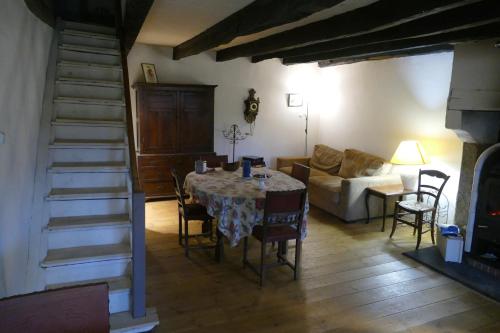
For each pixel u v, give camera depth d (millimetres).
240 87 6273
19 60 2342
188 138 5621
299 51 4695
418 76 4758
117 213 2904
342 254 3852
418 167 4715
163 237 4188
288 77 6605
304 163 6609
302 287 3143
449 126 3770
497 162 3432
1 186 1980
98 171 2955
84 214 2840
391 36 3227
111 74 3818
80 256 2510
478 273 3400
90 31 4250
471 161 3863
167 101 5398
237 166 4234
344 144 6328
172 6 3008
